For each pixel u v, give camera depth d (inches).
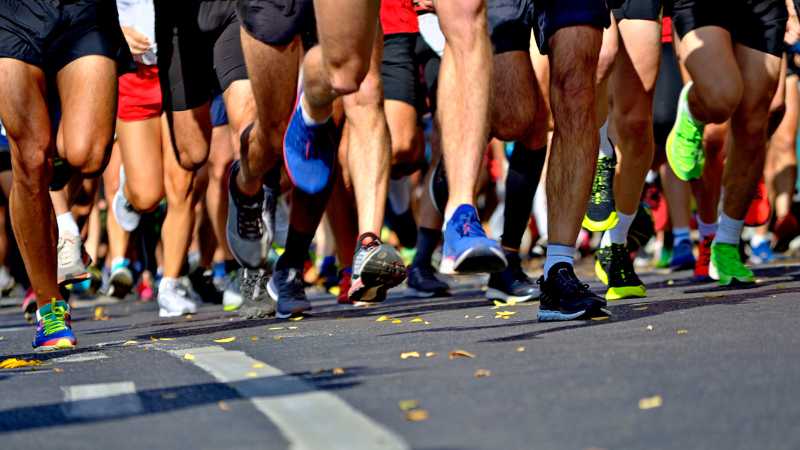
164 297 1087.6
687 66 861.2
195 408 402.6
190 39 943.0
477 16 558.3
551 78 621.0
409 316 769.6
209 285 1307.8
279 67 705.6
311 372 475.8
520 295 904.3
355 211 1066.7
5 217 1521.9
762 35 866.8
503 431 337.1
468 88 558.3
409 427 349.4
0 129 1115.3
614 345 506.3
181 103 959.6
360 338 621.9
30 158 685.3
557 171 624.7
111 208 1366.9
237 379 463.8
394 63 1066.1
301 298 826.8
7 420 402.9
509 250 900.0
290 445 331.6
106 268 1747.0
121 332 848.9
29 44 678.5
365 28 563.2
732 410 350.6
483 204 1675.7
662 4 828.6
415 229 1346.0
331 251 1434.5
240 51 832.3
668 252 1507.1
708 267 1069.8
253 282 857.5
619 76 795.4
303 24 690.2
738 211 929.5
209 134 975.0
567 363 457.7
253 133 767.1
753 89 875.4
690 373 418.0
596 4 607.2
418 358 501.7
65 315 716.0
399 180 1315.2
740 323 575.2
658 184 1512.1
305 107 723.4
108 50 711.7
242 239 833.5
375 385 430.0
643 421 341.1
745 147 907.4
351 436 338.0
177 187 1063.6
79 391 459.5
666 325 579.8
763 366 427.8
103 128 715.4
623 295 819.4
